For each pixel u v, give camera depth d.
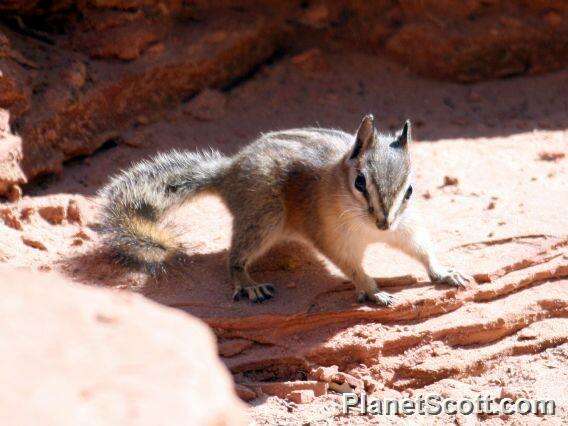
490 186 13.12
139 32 14.65
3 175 11.84
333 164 10.57
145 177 11.79
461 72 16.84
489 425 8.89
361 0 16.94
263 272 11.04
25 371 3.99
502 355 10.20
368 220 9.79
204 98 15.12
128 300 4.80
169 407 3.98
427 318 10.32
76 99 13.38
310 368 9.72
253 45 16.12
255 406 9.17
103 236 11.12
